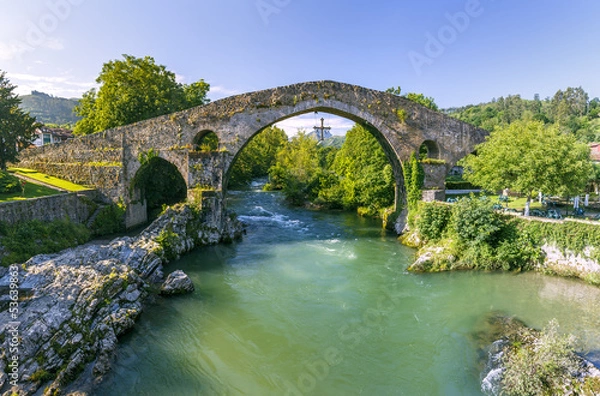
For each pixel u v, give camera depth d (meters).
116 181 28.95
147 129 28.91
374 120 29.20
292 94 28.55
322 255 23.05
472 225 20.17
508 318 14.13
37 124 26.80
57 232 21.27
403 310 15.15
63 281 13.49
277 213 39.41
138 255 18.02
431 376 10.86
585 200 28.56
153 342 12.58
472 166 25.08
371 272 19.77
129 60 34.66
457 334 13.16
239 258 22.44
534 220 19.44
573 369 9.95
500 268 19.64
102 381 10.38
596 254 17.09
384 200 36.97
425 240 24.36
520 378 9.95
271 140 84.94
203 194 26.22
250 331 13.44
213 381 10.62
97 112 35.62
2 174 21.66
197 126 28.53
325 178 45.53
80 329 11.59
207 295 16.56
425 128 30.08
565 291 16.62
